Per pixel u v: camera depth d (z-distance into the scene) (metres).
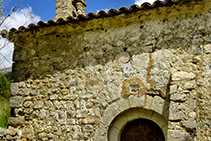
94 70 5.88
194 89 4.74
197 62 5.10
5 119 7.80
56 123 5.85
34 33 6.46
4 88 12.59
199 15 5.39
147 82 5.36
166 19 5.61
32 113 6.12
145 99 5.28
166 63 5.31
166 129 5.12
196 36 5.27
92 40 6.12
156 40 5.55
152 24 5.70
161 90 5.20
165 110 5.07
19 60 6.61
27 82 6.39
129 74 5.56
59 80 6.12
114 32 5.97
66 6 7.61
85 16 5.79
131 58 5.64
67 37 6.39
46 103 6.07
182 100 4.72
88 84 5.84
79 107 5.78
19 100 6.30
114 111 5.46
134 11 5.52
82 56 6.10
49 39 6.54
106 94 5.62
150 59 5.48
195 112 4.58
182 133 4.51
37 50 6.56
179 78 4.91
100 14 5.68
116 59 5.77
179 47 5.31
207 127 4.71
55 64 6.29
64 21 5.99
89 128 5.56
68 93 5.96
